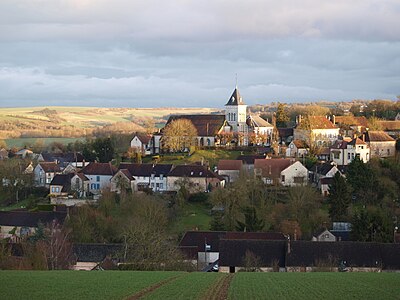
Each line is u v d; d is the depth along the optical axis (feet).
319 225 436.76
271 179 551.18
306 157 624.59
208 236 393.70
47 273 248.11
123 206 485.97
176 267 311.68
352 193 490.49
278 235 383.65
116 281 222.28
